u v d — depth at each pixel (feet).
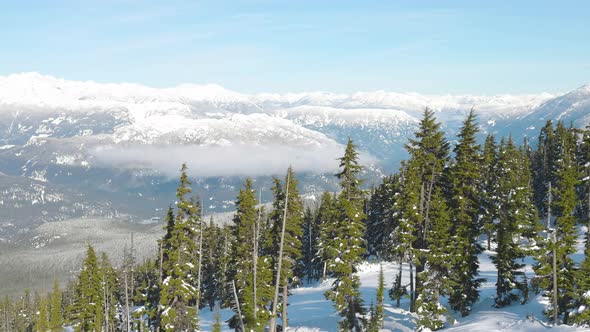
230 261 172.65
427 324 139.85
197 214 156.46
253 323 68.03
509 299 148.56
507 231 148.36
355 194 148.97
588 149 201.05
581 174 151.94
